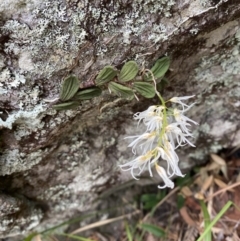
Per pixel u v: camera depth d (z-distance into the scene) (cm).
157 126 27
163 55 27
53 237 39
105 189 38
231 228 37
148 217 40
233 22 28
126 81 27
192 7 26
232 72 31
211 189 39
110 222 40
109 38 26
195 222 38
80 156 33
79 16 25
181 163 38
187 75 31
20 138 29
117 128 33
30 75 26
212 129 35
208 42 29
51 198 36
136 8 26
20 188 33
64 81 26
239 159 39
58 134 30
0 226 33
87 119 31
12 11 24
